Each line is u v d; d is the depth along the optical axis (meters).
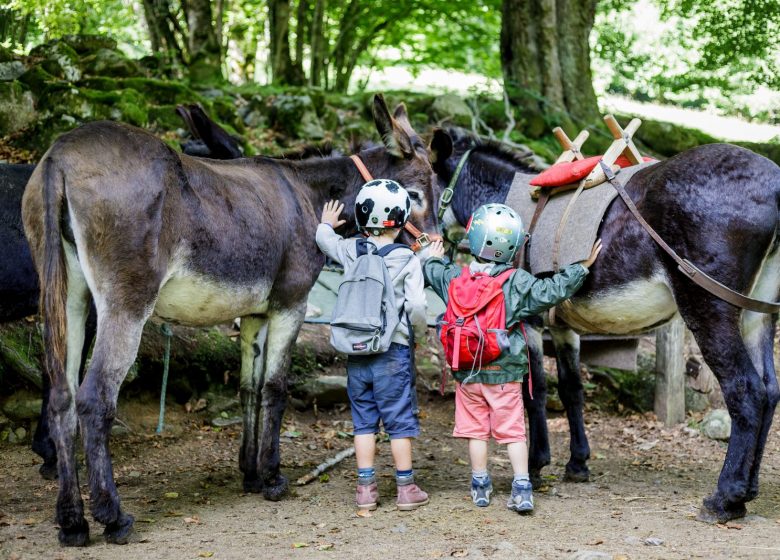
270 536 3.62
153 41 12.62
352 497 4.36
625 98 17.80
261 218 4.00
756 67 13.46
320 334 6.73
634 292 3.96
